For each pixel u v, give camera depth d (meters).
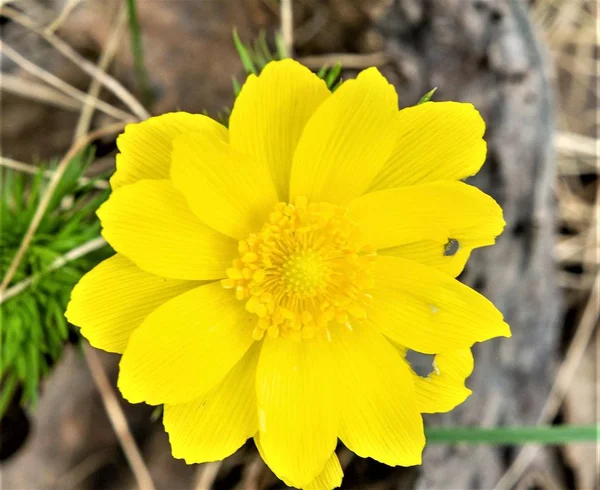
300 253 0.07
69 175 0.09
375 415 0.07
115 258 0.07
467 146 0.07
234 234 0.07
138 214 0.06
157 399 0.06
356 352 0.07
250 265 0.07
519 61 0.11
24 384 0.11
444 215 0.07
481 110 0.11
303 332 0.07
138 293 0.07
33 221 0.09
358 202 0.07
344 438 0.07
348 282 0.07
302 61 0.11
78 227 0.09
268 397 0.07
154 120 0.07
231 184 0.07
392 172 0.07
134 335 0.06
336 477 0.07
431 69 0.11
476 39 0.11
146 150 0.07
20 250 0.09
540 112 0.11
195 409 0.07
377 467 0.11
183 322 0.07
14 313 0.09
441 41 0.11
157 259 0.06
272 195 0.07
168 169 0.07
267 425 0.07
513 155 0.11
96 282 0.07
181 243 0.07
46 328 0.09
